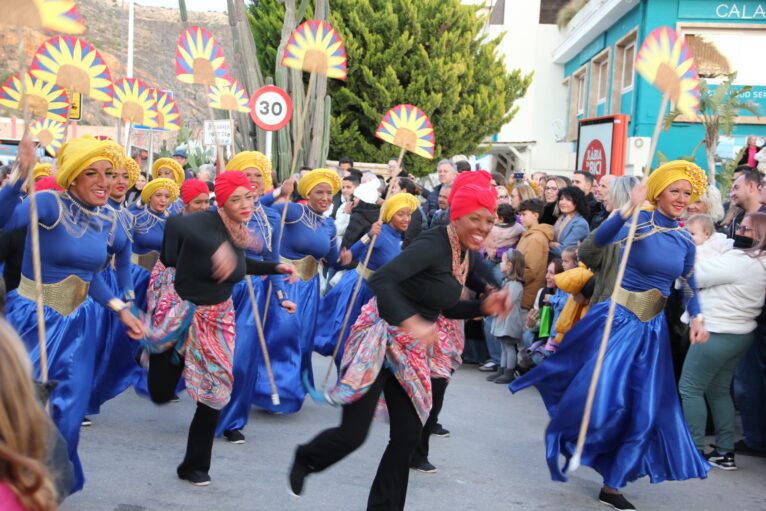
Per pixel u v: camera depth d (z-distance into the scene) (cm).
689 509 473
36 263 369
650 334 466
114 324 608
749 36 1675
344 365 388
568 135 2567
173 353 477
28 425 161
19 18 355
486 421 660
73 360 414
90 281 427
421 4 1916
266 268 486
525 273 796
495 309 390
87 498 446
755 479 535
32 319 411
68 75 498
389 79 1842
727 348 537
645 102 1709
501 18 2703
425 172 1986
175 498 452
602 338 463
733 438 559
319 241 652
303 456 380
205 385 465
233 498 457
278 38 1828
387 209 682
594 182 923
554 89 2700
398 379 379
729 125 1366
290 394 625
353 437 375
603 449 457
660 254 461
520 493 488
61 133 746
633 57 1873
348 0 1878
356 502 459
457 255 378
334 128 1886
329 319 756
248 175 596
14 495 160
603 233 457
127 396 704
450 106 1916
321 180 643
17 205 410
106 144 414
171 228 480
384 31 1873
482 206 367
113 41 3597
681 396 559
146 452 536
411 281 376
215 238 455
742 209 640
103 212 430
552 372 496
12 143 1742
